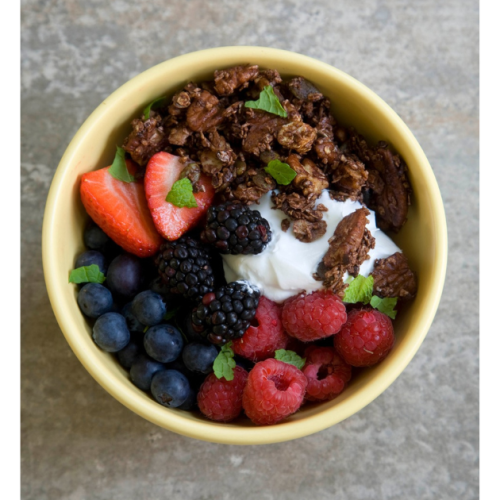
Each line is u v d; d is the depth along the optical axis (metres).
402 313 0.32
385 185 0.32
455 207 0.38
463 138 0.38
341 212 0.31
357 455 0.37
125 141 0.31
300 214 0.31
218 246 0.30
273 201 0.31
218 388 0.30
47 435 0.36
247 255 0.31
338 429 0.37
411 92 0.38
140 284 0.31
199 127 0.31
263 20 0.38
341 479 0.37
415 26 0.39
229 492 0.36
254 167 0.32
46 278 0.29
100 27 0.38
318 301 0.30
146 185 0.31
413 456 0.37
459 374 0.38
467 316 0.38
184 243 0.30
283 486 0.37
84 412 0.36
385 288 0.31
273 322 0.31
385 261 0.32
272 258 0.31
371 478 0.37
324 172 0.32
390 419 0.37
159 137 0.31
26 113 0.37
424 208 0.31
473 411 0.38
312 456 0.37
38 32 0.38
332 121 0.32
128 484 0.36
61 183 0.30
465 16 0.39
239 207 0.30
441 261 0.30
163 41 0.38
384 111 0.31
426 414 0.38
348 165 0.32
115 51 0.38
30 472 0.36
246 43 0.38
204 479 0.36
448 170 0.38
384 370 0.30
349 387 0.31
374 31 0.38
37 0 0.38
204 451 0.37
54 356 0.37
